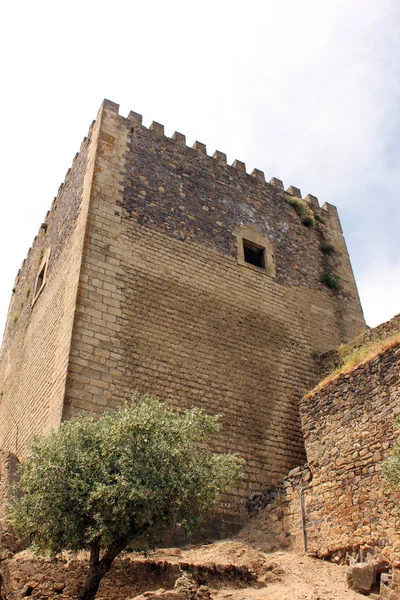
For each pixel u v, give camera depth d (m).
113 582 9.75
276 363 18.33
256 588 10.44
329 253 23.31
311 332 20.11
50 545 9.05
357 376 13.55
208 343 17.05
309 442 14.15
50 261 20.33
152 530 9.66
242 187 22.17
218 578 10.52
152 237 17.88
